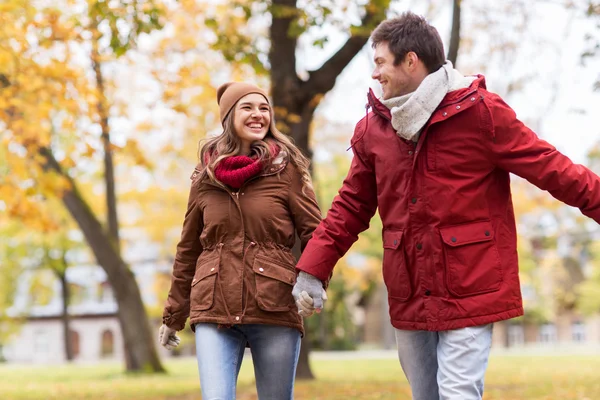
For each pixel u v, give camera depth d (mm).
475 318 3703
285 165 4352
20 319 38625
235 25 14828
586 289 49812
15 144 13773
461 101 3730
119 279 20047
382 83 3916
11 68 11477
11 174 15234
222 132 4434
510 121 3738
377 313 62344
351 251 33344
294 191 4363
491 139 3742
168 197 28641
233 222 4285
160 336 4711
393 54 3842
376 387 12188
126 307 20156
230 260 4258
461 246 3732
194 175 4461
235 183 4258
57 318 58781
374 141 3998
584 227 51938
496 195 3842
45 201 26844
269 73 13133
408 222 3848
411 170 3830
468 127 3744
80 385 15602
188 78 13211
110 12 9992
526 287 52875
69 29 11922
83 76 12438
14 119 13188
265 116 4391
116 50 10281
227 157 4293
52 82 12195
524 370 16453
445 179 3781
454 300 3732
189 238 4520
